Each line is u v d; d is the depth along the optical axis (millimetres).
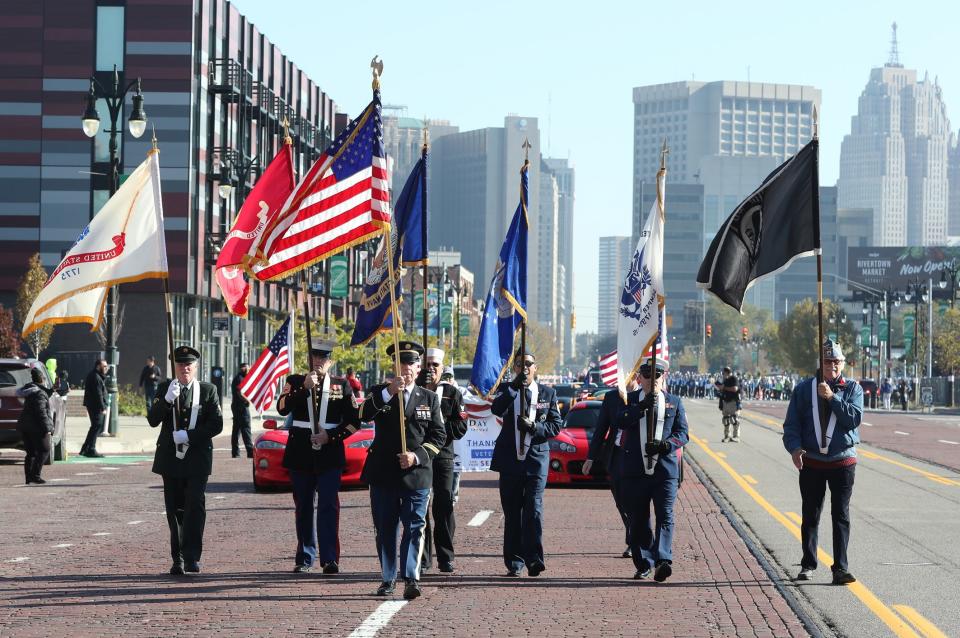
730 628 11633
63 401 33656
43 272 70562
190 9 70500
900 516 21844
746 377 168625
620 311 15109
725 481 29078
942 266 197625
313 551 14914
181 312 72438
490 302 15969
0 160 72062
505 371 15961
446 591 13633
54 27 71438
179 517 14836
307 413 14727
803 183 15062
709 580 14547
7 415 30062
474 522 20469
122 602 12836
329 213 15742
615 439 14875
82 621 11812
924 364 131750
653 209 15258
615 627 11656
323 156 15688
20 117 71938
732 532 19219
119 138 70875
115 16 71125
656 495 14445
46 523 20125
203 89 72250
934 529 19953
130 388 66625
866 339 136375
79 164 71938
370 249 82562
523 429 14508
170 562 15773
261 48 84125
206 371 76438
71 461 33781
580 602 13000
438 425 13414
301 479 14758
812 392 14289
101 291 17266
